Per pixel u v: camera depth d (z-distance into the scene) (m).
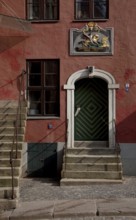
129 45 15.74
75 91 16.30
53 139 15.94
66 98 15.91
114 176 14.45
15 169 12.62
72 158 14.93
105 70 15.79
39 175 15.99
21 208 11.65
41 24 15.96
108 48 15.78
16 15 16.06
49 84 16.14
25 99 15.95
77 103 16.34
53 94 16.12
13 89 16.03
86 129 16.38
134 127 15.77
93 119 16.36
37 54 15.98
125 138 15.78
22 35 15.89
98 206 11.59
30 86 16.17
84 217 10.95
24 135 14.78
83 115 16.42
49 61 16.08
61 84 15.91
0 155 13.35
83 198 12.52
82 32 15.84
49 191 13.51
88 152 15.38
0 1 16.08
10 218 10.94
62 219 10.87
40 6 16.08
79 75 15.86
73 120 15.93
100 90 16.27
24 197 12.82
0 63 16.06
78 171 14.56
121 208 11.34
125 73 15.77
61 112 15.91
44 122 15.98
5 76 16.05
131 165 15.76
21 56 16.02
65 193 13.19
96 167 14.69
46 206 11.76
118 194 12.89
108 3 15.84
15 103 15.94
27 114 16.00
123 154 15.78
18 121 14.69
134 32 15.73
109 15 15.78
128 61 15.75
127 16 15.74
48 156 15.97
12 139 14.01
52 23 15.95
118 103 15.80
